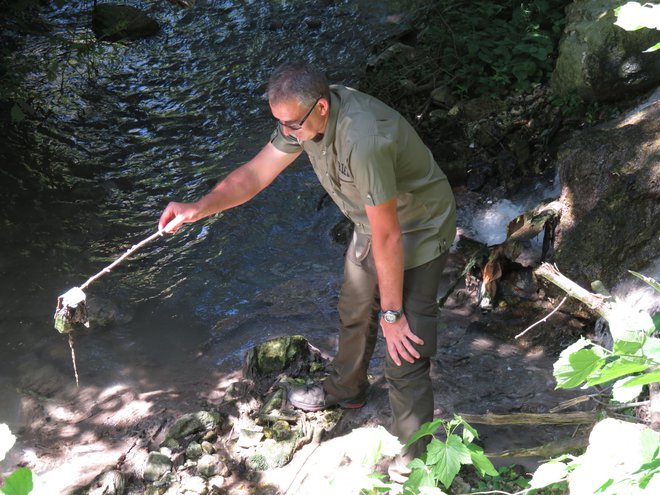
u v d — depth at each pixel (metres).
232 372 4.27
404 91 6.78
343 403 3.83
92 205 5.95
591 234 4.40
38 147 6.63
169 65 7.90
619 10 1.63
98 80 7.64
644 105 5.63
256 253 5.36
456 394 3.97
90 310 4.77
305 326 4.62
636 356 1.67
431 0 8.40
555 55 6.70
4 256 5.37
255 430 3.76
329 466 3.58
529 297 4.59
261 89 7.45
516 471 3.42
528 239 4.55
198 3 8.99
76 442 3.83
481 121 6.19
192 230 5.62
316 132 2.91
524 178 5.64
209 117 7.06
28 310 4.86
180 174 6.30
